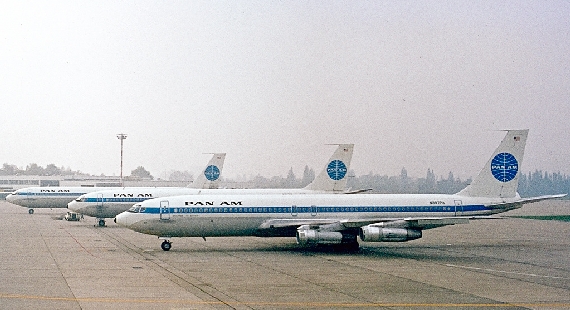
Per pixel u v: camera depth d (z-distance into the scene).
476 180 62.38
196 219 56.84
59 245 62.34
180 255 53.53
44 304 30.70
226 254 54.38
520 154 62.56
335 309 30.00
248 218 57.75
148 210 56.47
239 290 35.22
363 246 62.59
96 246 61.41
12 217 117.69
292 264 47.41
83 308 29.72
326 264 47.44
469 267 46.03
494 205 61.66
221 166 102.38
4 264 46.72
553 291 35.50
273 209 58.22
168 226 56.53
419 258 51.84
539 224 100.75
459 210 61.16
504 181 62.50
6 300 31.70
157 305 30.62
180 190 87.00
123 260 49.50
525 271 43.97
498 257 52.81
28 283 37.34
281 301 31.92
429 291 35.25
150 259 50.38
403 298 33.00
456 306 30.95
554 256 53.72
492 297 33.50
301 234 54.41
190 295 33.50
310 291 35.03
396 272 43.09
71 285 36.62
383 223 54.16
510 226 95.88
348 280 39.25
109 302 31.30
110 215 86.19
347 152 76.81
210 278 39.88
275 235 58.69
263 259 50.62
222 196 58.56
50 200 112.88
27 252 55.41
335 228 56.31
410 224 54.12
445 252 56.91
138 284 37.19
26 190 113.19
